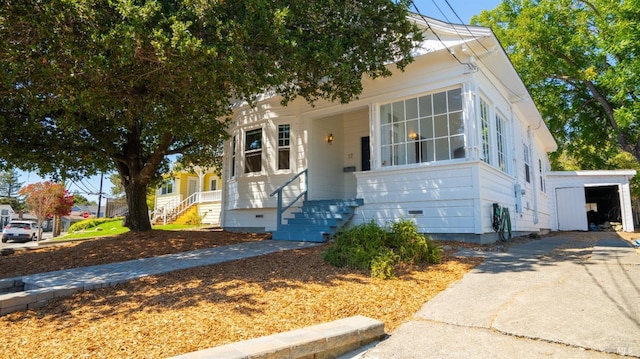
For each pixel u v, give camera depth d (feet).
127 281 17.54
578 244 29.27
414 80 30.40
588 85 58.75
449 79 28.73
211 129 30.76
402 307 13.17
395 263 19.15
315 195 36.70
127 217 38.70
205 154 45.57
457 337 10.41
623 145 57.77
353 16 23.98
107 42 16.74
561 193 59.67
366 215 31.24
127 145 37.19
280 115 38.32
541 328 10.57
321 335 9.72
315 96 28.96
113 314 13.01
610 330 10.19
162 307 13.44
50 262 23.68
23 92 21.03
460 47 27.73
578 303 12.48
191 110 23.98
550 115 66.28
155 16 17.94
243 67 19.70
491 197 29.19
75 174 38.06
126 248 28.02
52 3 16.21
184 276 18.16
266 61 20.36
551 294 13.60
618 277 15.69
